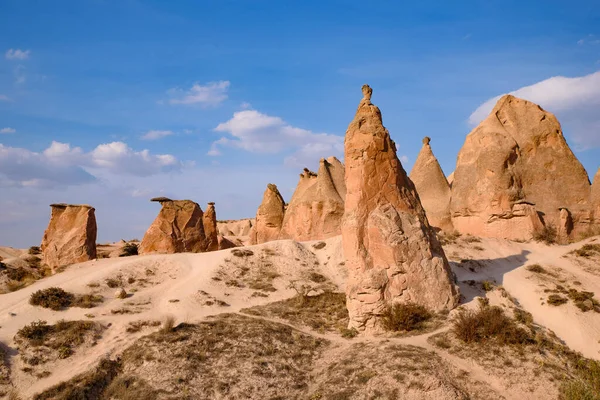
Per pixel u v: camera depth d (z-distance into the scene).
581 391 26.05
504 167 53.47
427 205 60.00
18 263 56.25
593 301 36.34
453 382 26.73
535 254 47.31
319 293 45.44
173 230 60.09
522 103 58.19
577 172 54.16
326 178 66.69
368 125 38.72
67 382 29.22
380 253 35.66
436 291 35.06
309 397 27.44
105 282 45.28
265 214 72.75
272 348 32.47
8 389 29.17
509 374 27.75
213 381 28.77
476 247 48.88
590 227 52.16
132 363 30.94
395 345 30.73
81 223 55.22
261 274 49.25
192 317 38.66
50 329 35.12
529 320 34.09
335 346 33.25
